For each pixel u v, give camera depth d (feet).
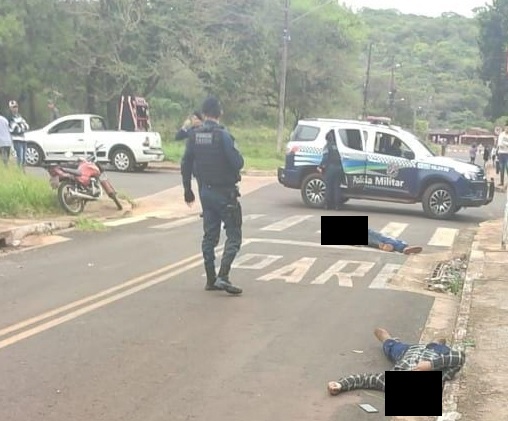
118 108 129.39
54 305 26.63
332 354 22.07
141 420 16.75
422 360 19.72
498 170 109.19
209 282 29.86
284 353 21.99
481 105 437.99
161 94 176.04
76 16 120.37
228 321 25.30
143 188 71.36
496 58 197.98
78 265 34.27
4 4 111.86
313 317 26.32
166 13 124.06
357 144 61.41
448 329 25.55
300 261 37.32
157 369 20.18
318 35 171.01
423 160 59.72
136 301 27.63
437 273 36.04
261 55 146.92
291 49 166.81
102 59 122.11
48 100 132.16
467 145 375.45
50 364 20.29
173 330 23.95
